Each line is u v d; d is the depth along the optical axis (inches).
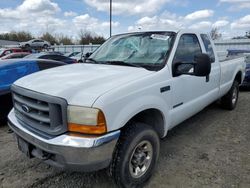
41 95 101.7
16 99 120.9
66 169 99.3
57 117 99.1
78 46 1509.6
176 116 143.9
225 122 218.7
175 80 138.3
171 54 139.3
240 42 944.9
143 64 137.5
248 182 128.0
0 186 123.6
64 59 455.8
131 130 112.5
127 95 107.3
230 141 179.0
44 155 104.3
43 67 228.5
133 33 165.3
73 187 123.6
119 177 111.0
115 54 155.4
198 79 162.6
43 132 104.3
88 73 121.4
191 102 158.7
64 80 111.5
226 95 244.4
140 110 113.8
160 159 151.0
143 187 123.2
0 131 194.7
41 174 134.4
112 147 101.3
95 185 125.2
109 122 99.6
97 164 98.6
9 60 220.8
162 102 128.5
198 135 189.5
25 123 114.8
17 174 134.1
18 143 121.0
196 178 131.3
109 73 120.7
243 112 249.0
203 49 173.8
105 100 98.3
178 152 160.7
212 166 143.4
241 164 145.8
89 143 95.0
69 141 95.9
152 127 125.0
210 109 257.3
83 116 96.1
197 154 158.2
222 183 127.0
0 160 148.6
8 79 202.4
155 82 123.7
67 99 98.1
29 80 120.3
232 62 230.7
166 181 128.5
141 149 120.0
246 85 365.4
